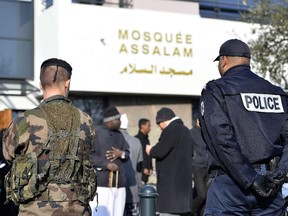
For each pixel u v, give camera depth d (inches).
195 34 656.4
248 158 152.3
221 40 667.4
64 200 149.7
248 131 152.9
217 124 150.6
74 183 152.3
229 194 152.4
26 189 148.0
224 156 148.3
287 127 160.4
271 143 154.3
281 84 579.8
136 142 374.9
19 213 151.0
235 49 164.4
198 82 653.9
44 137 151.6
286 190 190.2
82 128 157.2
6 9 601.0
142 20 628.4
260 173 152.7
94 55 601.0
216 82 156.9
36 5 614.5
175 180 327.0
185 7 692.7
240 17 675.4
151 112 653.3
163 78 636.1
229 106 152.9
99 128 313.7
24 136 150.6
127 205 364.5
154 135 649.6
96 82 601.0
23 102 596.4
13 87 590.6
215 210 154.5
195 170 374.0
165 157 329.4
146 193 237.3
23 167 148.9
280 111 159.8
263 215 155.6
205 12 705.6
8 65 596.7
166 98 663.1
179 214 334.3
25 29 608.7
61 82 160.6
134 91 620.4
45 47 603.8
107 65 607.2
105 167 307.0
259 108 156.2
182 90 645.3
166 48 639.8
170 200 326.0
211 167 156.9
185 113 671.1
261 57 573.6
